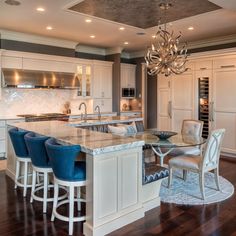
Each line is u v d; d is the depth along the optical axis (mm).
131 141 2957
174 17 5020
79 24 5469
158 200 3373
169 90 7367
